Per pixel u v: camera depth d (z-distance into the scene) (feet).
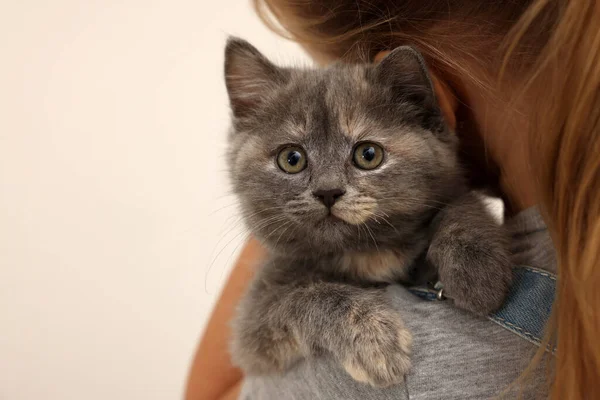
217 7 1.61
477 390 0.70
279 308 0.88
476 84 0.77
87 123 1.64
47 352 1.73
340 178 0.87
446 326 0.74
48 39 1.60
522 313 0.71
